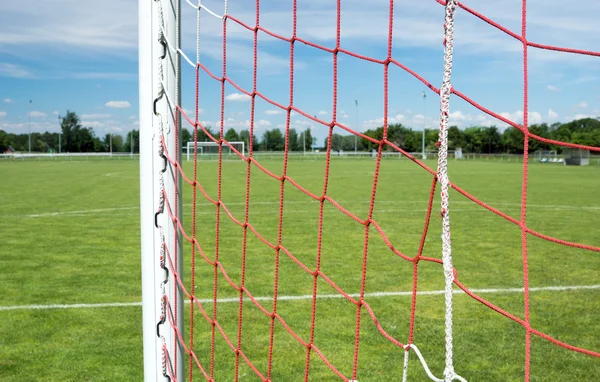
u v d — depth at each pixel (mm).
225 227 10656
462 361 4152
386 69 1776
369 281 6496
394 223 11320
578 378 3832
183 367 2498
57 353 4289
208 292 6004
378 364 4121
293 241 9148
